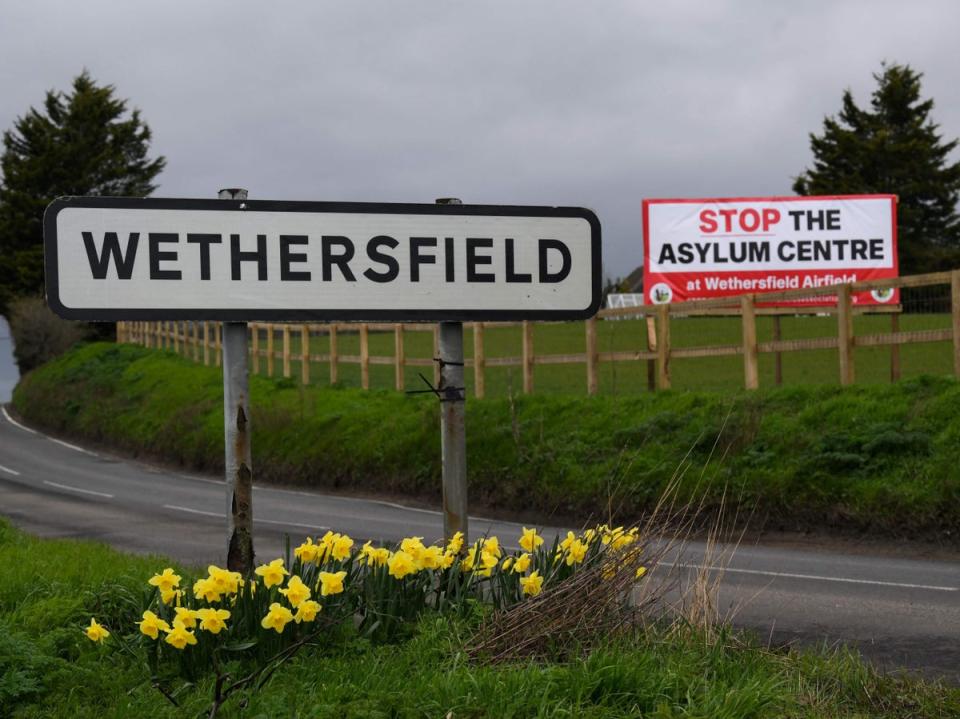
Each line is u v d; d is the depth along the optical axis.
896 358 17.62
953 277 13.65
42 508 15.84
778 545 10.82
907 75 56.66
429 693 3.82
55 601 5.41
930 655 5.84
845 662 4.91
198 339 36.66
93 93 59.50
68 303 3.82
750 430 13.23
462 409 4.53
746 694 3.93
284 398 24.70
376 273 4.09
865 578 8.69
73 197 3.83
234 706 3.72
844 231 23.12
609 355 17.77
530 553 5.04
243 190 3.99
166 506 16.14
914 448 11.86
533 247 4.24
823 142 56.69
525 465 14.92
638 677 3.96
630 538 4.86
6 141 59.22
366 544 4.77
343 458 19.08
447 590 4.70
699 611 5.11
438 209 4.15
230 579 4.12
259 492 18.41
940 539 10.61
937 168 54.81
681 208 23.33
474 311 4.18
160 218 3.91
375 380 28.08
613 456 14.12
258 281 3.98
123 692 4.12
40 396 38.41
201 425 25.02
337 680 4.00
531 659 4.18
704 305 16.31
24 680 4.12
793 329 32.62
